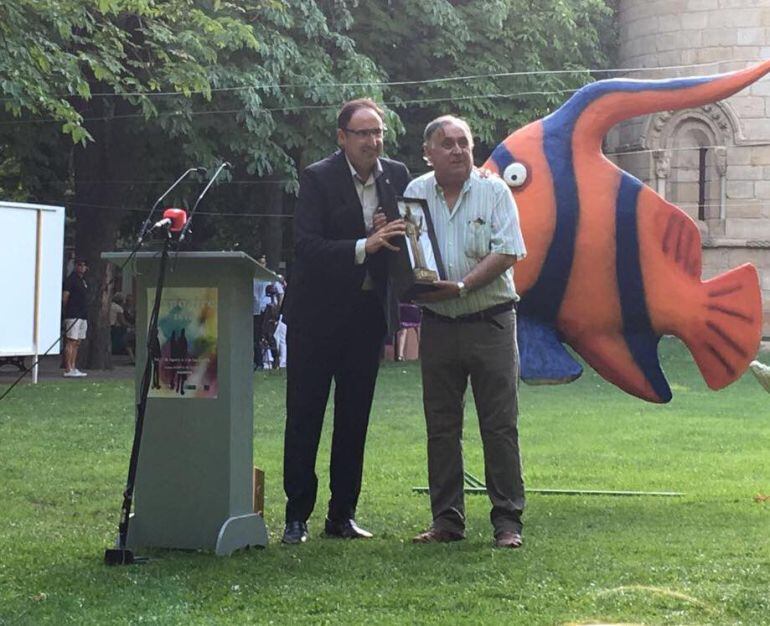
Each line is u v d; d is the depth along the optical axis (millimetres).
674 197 26328
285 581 5770
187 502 6441
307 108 21078
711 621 5035
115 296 25891
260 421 13055
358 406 6949
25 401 14562
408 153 24344
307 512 6875
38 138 21156
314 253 6621
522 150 8562
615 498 8555
